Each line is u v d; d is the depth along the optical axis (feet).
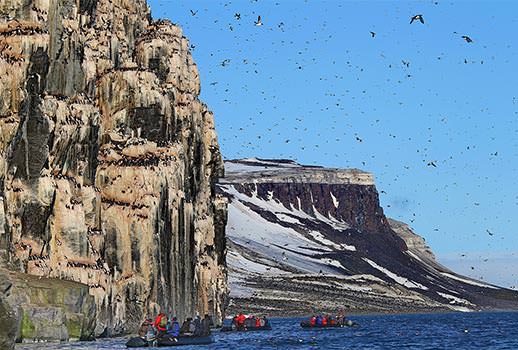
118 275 515.50
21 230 442.91
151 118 546.67
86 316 427.74
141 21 606.96
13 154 439.63
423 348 529.86
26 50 442.09
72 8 486.79
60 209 462.60
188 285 579.89
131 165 531.91
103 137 535.19
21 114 437.99
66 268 457.27
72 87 479.82
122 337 488.44
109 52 548.72
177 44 603.26
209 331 515.09
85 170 488.02
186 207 589.73
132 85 541.75
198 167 640.17
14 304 382.22
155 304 522.47
